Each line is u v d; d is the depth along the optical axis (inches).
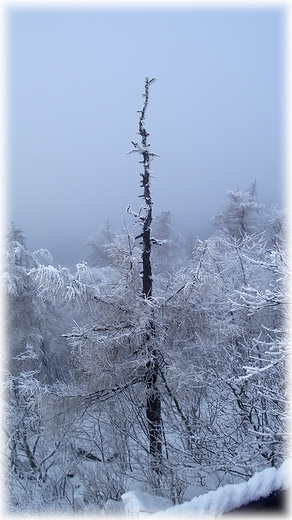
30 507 337.7
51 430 361.4
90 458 422.3
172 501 295.7
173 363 360.8
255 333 421.7
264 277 474.9
